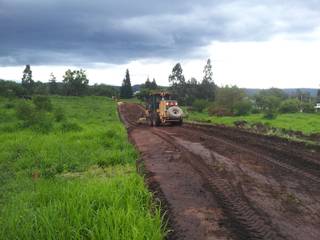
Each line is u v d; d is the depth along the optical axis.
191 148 16.48
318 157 14.46
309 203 8.29
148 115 34.56
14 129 25.30
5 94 77.44
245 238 6.20
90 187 8.23
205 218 7.10
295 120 39.97
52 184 9.56
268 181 10.23
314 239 6.27
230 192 8.95
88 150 16.38
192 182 9.92
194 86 103.94
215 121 40.56
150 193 8.49
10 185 11.05
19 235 5.86
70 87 136.88
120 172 12.34
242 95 59.94
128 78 168.50
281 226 6.79
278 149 16.36
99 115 49.84
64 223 6.05
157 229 5.96
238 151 15.66
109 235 5.59
